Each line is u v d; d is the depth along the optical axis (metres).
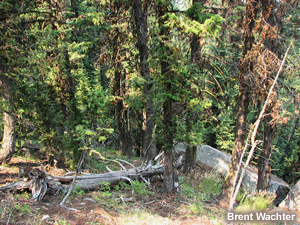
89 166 10.29
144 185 8.92
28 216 5.36
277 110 8.01
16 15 8.37
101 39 14.22
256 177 12.92
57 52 9.66
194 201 9.03
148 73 10.48
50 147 10.12
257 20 9.00
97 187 8.38
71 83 10.41
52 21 9.70
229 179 9.63
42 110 10.67
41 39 8.89
